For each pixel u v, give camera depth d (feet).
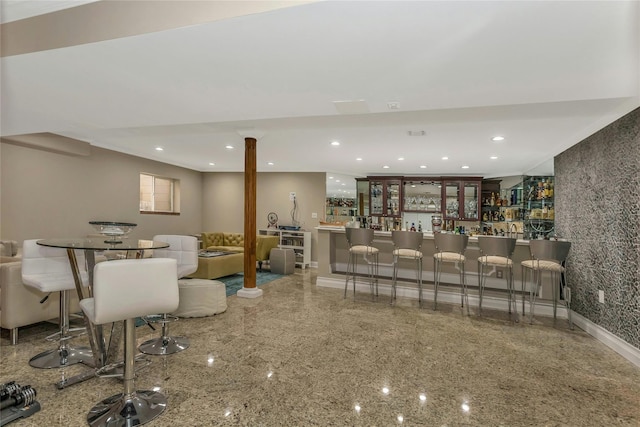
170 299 6.11
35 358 8.29
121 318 5.73
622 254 9.36
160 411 6.24
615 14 4.88
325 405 6.59
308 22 5.30
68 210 16.26
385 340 10.07
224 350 9.12
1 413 5.82
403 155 17.34
